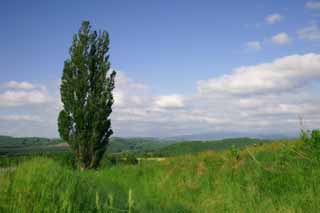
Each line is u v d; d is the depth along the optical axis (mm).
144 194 11641
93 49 29344
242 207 8391
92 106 28047
